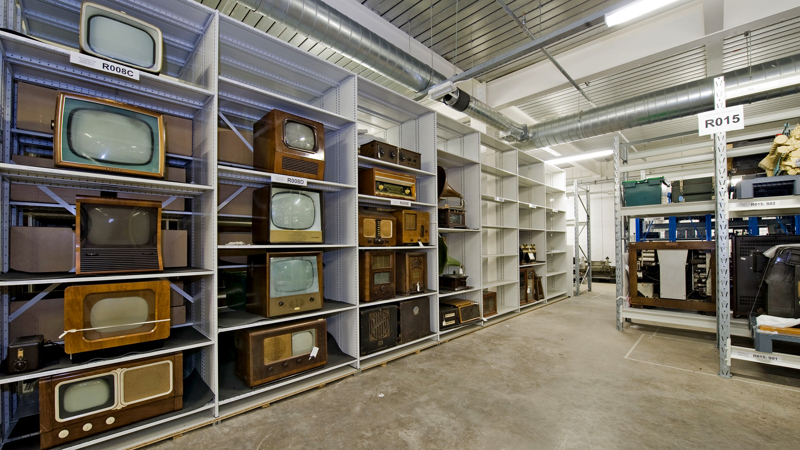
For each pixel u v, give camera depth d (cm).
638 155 387
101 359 156
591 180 941
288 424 183
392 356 279
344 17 288
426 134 338
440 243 351
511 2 342
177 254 204
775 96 371
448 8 354
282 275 217
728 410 198
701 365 271
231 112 252
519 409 199
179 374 175
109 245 161
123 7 178
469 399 212
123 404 159
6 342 167
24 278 140
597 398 213
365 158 269
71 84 185
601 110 466
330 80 265
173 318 214
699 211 334
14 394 171
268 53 223
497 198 428
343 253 269
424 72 366
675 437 171
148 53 171
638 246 380
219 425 182
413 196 305
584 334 361
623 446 163
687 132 435
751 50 422
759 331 238
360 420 187
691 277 358
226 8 324
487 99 522
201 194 208
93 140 155
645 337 351
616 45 401
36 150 187
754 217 361
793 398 213
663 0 227
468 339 342
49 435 143
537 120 666
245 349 206
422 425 182
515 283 467
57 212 194
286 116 219
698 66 461
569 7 349
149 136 170
